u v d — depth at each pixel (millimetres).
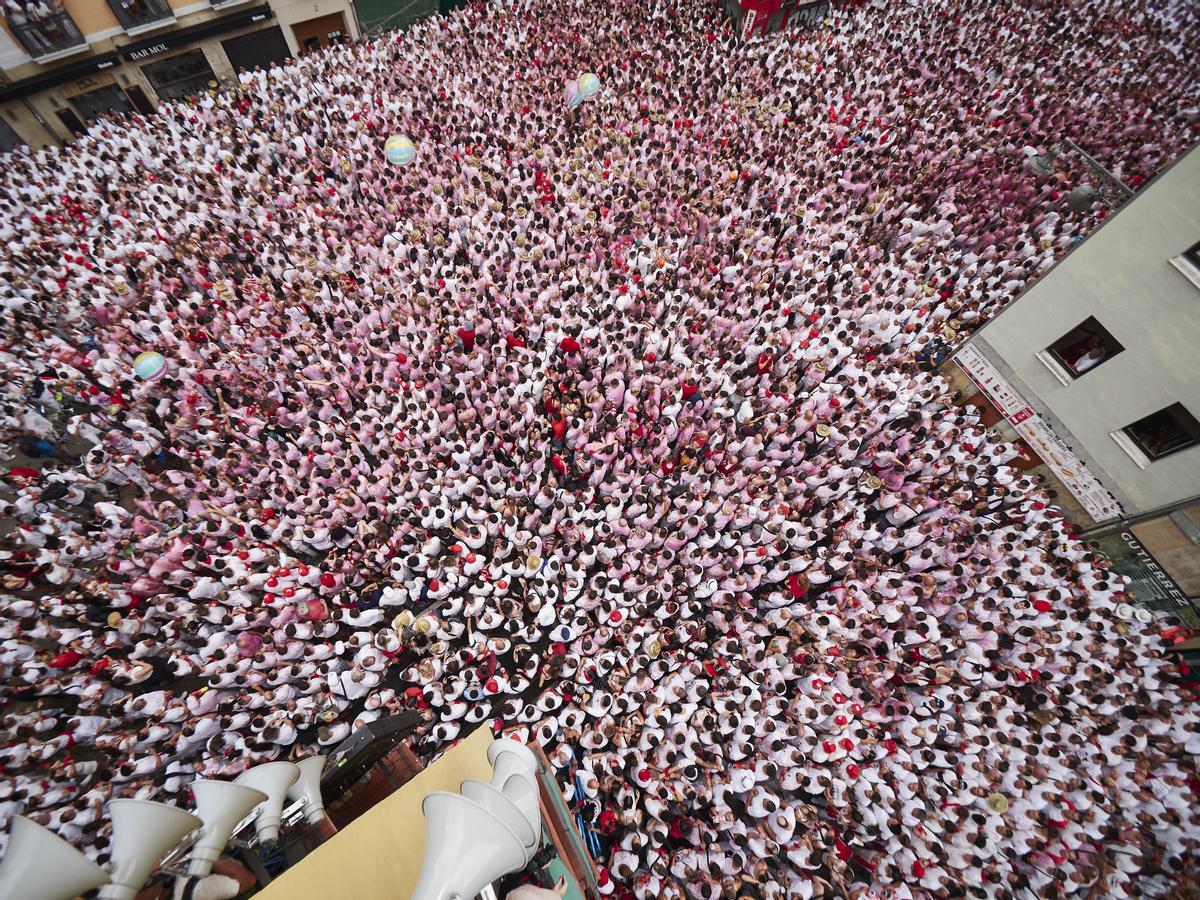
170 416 13555
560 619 10867
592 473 13047
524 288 15664
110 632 10648
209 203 18250
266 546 11594
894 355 15359
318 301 15578
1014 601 11516
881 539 12367
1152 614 11930
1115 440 13047
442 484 12375
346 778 5770
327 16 25734
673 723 10070
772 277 16422
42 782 9195
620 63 23750
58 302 15359
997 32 26453
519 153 19891
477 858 3064
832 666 10680
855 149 20500
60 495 12469
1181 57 26094
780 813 9023
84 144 20516
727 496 12945
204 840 3627
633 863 8812
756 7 25531
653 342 14891
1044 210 17906
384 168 19062
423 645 10719
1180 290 11703
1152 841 9383
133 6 22016
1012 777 9750
